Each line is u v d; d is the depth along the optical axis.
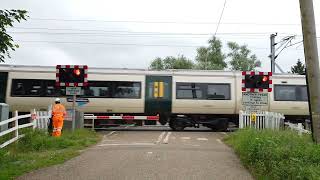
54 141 17.45
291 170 9.84
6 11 13.53
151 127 33.62
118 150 16.16
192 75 29.66
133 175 11.07
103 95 29.42
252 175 11.39
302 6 13.73
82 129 23.69
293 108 29.59
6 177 10.46
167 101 29.39
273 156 11.48
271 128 21.14
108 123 29.17
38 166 12.33
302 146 12.46
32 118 18.58
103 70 29.58
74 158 14.09
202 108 29.44
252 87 22.30
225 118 29.77
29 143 16.55
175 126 29.55
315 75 13.70
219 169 12.25
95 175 11.06
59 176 10.94
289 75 29.86
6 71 29.22
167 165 12.70
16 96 29.09
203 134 25.45
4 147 14.92
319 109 13.71
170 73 29.61
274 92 29.61
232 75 29.72
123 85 29.55
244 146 14.73
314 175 9.17
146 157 14.28
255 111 22.45
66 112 23.34
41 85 29.17
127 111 29.56
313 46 13.67
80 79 21.73
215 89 29.58
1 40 13.59
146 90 29.47
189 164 12.98
